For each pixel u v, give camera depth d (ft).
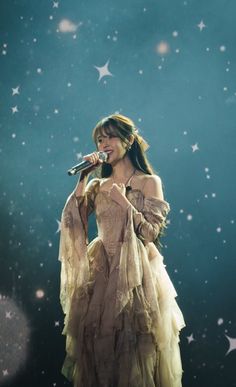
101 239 25.68
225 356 33.99
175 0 36.78
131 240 24.54
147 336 24.03
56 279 36.78
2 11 38.52
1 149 38.14
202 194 35.53
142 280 24.53
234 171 35.35
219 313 34.53
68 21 38.14
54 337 36.17
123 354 23.75
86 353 24.35
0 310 36.70
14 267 37.17
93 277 25.07
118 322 23.94
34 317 36.52
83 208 26.08
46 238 37.22
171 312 24.99
